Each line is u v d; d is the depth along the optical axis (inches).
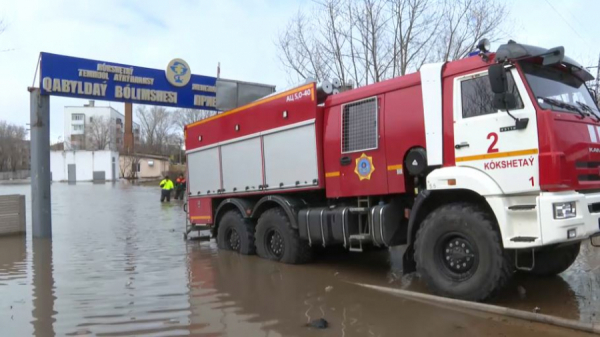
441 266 224.1
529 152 197.8
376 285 260.8
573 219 191.5
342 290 252.7
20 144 3582.7
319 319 200.8
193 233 506.6
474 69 221.9
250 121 354.6
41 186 470.9
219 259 353.7
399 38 595.5
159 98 522.3
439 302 221.0
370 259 342.3
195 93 546.9
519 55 205.8
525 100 201.9
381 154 262.5
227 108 535.5
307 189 307.7
